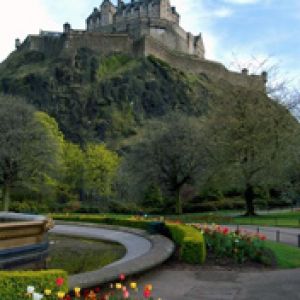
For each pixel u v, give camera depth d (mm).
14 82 120875
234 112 41500
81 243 20109
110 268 11172
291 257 16312
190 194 56906
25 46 143250
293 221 35094
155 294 10281
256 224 32594
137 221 24297
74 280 9508
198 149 46938
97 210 51406
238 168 40531
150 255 13281
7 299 7133
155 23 145750
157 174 49656
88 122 108812
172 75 124125
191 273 12844
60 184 63719
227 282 11781
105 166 67938
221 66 139750
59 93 115188
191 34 161125
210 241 15508
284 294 10516
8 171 48438
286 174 44906
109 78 119188
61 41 130375
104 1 160125
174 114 54031
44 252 12883
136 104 115312
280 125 41000
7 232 11055
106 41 129250
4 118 49031
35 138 50156
